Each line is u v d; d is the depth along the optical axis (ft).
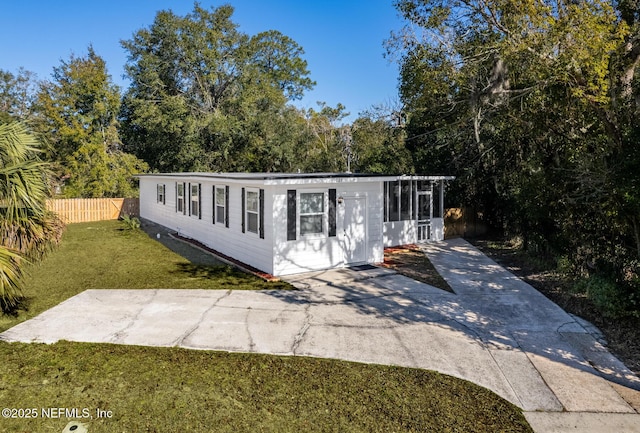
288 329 23.24
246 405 15.57
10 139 21.33
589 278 29.19
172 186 64.64
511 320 25.04
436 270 38.14
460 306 27.61
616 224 26.40
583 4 28.07
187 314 25.64
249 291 30.96
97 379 17.30
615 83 28.58
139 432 13.85
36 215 22.81
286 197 35.50
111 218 82.79
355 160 94.84
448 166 60.29
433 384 17.33
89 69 94.53
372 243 41.11
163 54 101.86
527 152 44.62
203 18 101.50
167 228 67.62
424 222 53.62
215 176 44.91
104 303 27.81
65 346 20.61
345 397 16.21
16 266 21.16
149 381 17.20
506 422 14.73
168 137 95.45
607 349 20.99
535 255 41.68
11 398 15.74
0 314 25.25
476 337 22.41
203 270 38.37
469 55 39.75
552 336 22.59
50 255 44.65
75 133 89.51
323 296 29.76
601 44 26.11
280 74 124.06
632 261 26.68
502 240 55.42
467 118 49.90
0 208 21.27
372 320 24.77
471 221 59.72
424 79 41.19
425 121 58.44
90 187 90.48
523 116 38.55
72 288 31.65
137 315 25.40
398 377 17.87
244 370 18.31
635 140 21.71
